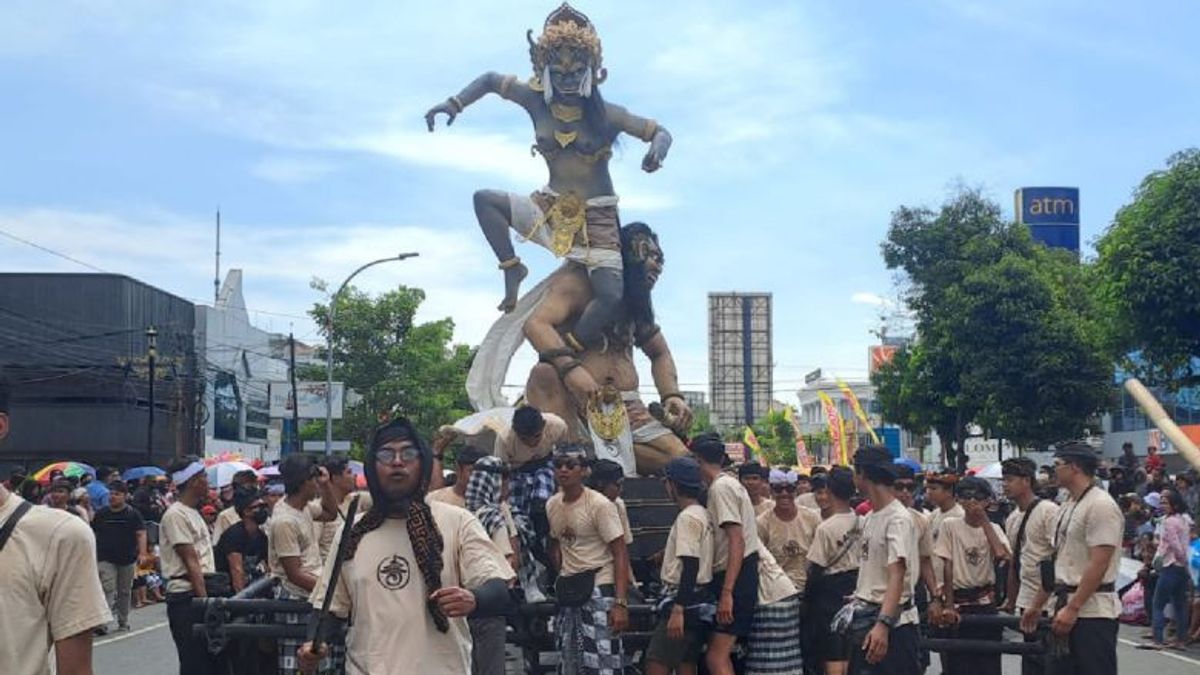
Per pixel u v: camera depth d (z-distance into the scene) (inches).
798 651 338.3
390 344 1619.1
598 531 327.0
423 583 185.5
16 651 154.2
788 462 3346.5
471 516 194.7
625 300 490.3
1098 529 293.9
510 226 489.4
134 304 1498.5
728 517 316.8
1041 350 1267.2
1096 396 1261.1
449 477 438.9
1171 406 1414.9
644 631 359.6
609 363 485.7
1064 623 295.3
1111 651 296.7
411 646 183.0
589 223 488.7
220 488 831.7
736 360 5600.4
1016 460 357.1
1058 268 1364.4
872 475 294.5
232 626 315.6
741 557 316.8
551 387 470.9
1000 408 1289.4
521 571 350.9
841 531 358.3
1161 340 874.8
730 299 5634.8
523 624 340.2
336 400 1482.5
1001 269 1305.4
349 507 191.2
